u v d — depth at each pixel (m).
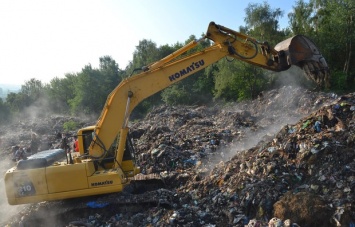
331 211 6.94
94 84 51.03
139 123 26.94
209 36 9.35
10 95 73.25
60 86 66.06
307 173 8.47
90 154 9.55
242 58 9.36
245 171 9.42
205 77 45.31
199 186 10.11
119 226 8.36
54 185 8.88
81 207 9.20
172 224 7.95
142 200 9.16
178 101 43.22
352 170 7.77
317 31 39.19
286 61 9.00
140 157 14.72
